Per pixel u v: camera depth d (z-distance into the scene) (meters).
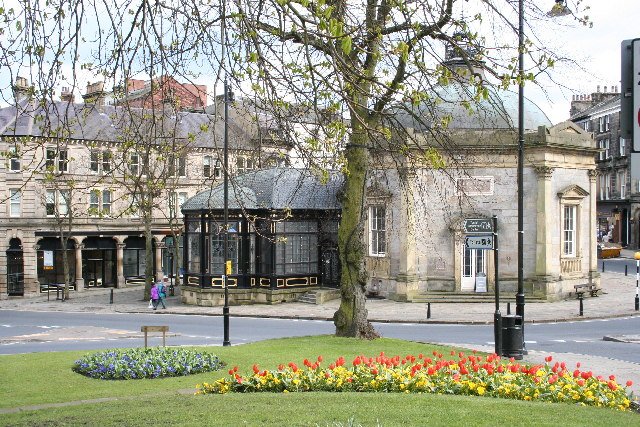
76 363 19.47
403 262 40.75
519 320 21.75
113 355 19.48
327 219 45.09
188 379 17.39
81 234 56.66
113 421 11.48
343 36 8.08
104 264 59.59
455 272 40.69
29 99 10.27
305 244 44.91
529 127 42.41
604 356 23.62
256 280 44.00
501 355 21.59
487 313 36.16
